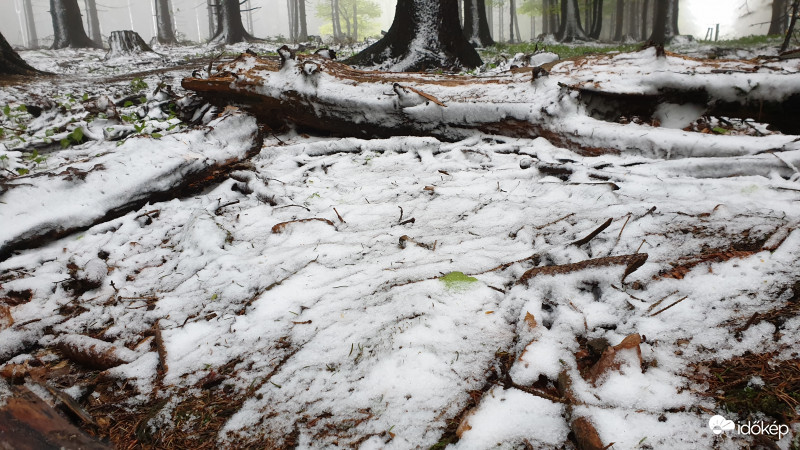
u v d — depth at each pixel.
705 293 2.14
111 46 17.94
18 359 2.36
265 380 1.95
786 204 2.84
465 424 1.59
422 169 4.71
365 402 1.77
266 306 2.47
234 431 1.75
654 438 1.47
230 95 6.18
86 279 2.90
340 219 3.53
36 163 5.07
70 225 3.59
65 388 2.03
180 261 3.11
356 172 4.84
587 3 33.12
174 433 1.80
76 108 7.20
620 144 4.41
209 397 1.96
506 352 1.96
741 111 4.65
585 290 2.25
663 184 3.46
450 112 5.31
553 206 3.41
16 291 2.87
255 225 3.62
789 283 2.08
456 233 3.16
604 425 1.51
